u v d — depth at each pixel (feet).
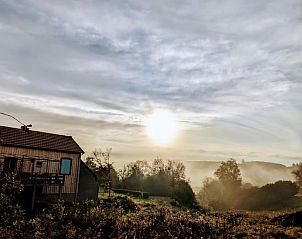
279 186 225.15
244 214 111.14
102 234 62.03
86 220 67.56
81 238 56.95
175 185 194.39
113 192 169.68
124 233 61.93
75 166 110.63
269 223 86.17
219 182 270.67
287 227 77.41
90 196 115.55
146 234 64.49
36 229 55.01
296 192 226.17
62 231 58.75
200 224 76.95
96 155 180.14
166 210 95.09
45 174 93.04
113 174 198.80
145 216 82.38
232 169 269.44
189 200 184.85
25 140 100.37
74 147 112.16
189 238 65.62
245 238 65.16
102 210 75.15
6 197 51.24
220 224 80.94
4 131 99.76
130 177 223.30
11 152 94.22
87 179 116.26
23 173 88.43
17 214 52.65
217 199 245.45
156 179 220.84
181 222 78.18
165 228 70.38
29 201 92.02
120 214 77.15
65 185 106.52
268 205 213.05
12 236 49.85
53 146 105.19
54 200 99.25
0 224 50.88
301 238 63.16
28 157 97.86
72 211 72.33
